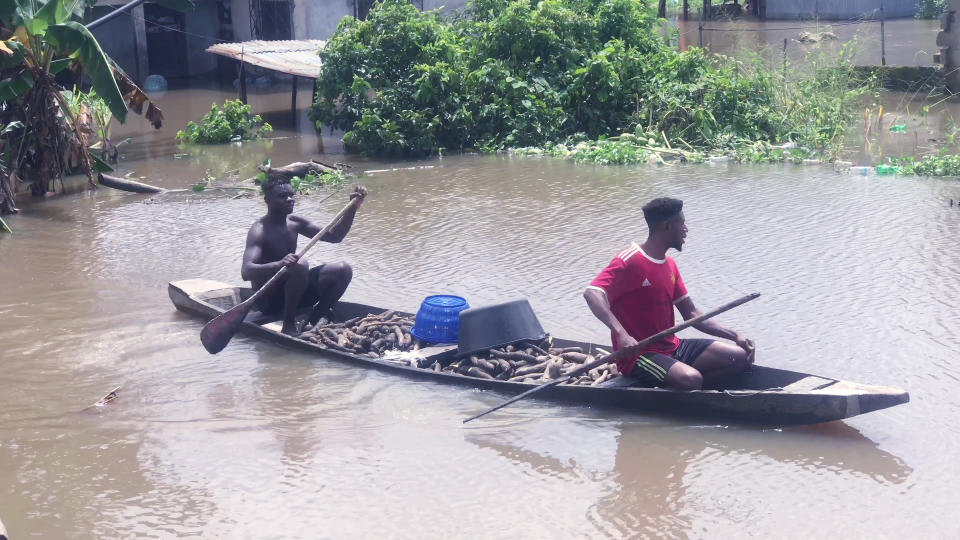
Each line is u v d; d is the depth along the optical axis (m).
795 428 6.51
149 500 5.77
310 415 6.88
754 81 18.45
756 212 12.45
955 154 15.78
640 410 6.78
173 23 28.84
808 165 15.81
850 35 30.89
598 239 11.40
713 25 35.66
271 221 8.39
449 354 7.76
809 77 19.19
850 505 5.51
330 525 5.46
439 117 18.38
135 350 8.20
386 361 7.59
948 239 10.84
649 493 5.73
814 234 11.26
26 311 9.29
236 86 27.80
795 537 5.20
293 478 6.00
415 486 5.88
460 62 19.09
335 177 15.49
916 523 5.30
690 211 12.64
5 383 7.56
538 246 11.18
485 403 7.00
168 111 23.69
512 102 18.77
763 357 7.69
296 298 8.21
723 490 5.74
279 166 17.00
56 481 6.02
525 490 5.80
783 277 9.69
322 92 18.95
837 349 7.81
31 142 14.98
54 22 13.59
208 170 16.80
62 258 11.22
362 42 19.17
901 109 20.31
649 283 6.68
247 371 7.68
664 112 18.14
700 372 6.79
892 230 11.32
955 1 20.92
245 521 5.52
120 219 13.19
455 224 12.39
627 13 19.98
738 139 17.28
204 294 9.05
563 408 6.89
